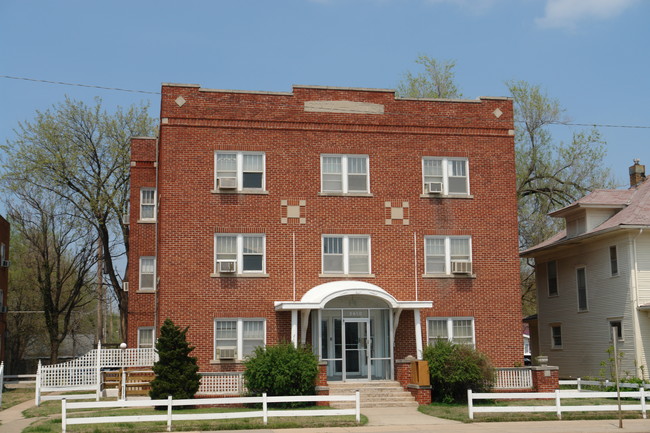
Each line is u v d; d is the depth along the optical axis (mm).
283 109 29156
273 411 21297
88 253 50062
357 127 29594
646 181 34594
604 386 29547
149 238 36719
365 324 28016
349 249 28953
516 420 22078
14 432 20250
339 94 29656
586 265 34344
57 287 49156
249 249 28328
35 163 43375
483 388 26703
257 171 28750
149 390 27203
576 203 33781
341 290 26469
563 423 21422
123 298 44281
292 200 28766
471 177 30141
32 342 70250
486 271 29641
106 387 32500
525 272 54156
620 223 31000
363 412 23984
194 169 28297
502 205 30172
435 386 26297
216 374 26219
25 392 37031
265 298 28047
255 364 25078
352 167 29453
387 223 29281
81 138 44562
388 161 29656
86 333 76750
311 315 27516
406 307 27391
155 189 37031
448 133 30188
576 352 35094
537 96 47500
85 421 19844
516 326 29469
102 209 44031
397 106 30000
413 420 21984
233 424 20594
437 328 29062
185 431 20000
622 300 31141
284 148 29000
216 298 27734
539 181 47688
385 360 27906
